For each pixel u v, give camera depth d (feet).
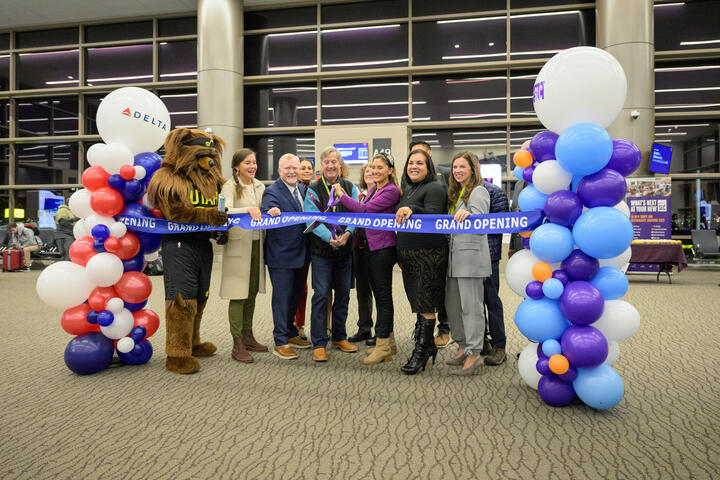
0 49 37.68
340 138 32.78
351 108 33.63
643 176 28.22
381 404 8.27
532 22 31.68
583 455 6.25
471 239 9.75
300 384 9.43
